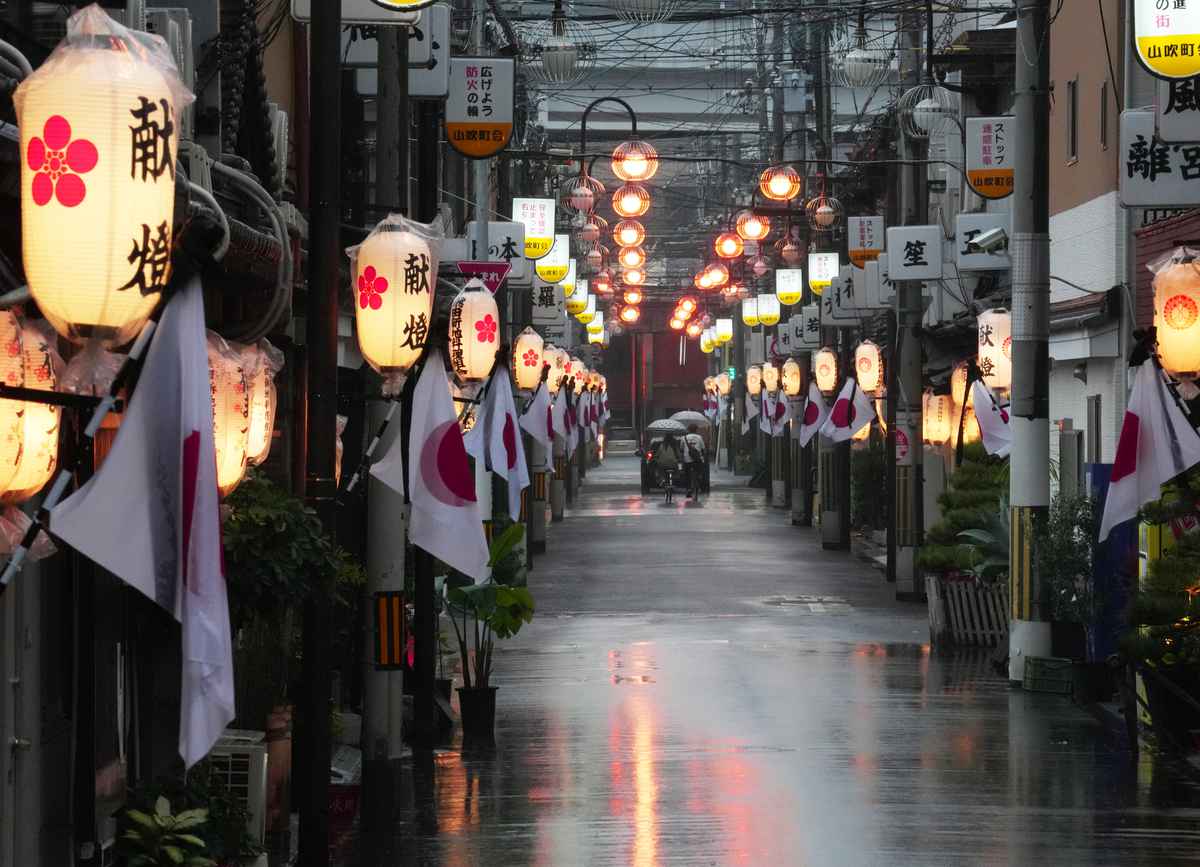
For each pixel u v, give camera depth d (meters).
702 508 154.50
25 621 23.16
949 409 80.12
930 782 39.12
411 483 31.94
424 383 32.44
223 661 17.44
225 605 17.56
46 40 22.69
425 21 44.41
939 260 76.25
